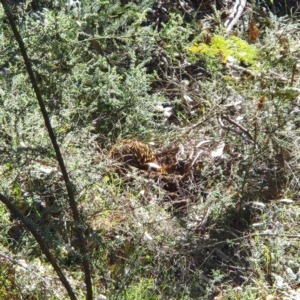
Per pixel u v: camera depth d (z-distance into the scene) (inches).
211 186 162.9
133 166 164.2
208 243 141.2
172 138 177.3
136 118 175.3
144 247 136.4
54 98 115.8
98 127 173.3
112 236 138.6
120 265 127.5
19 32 103.1
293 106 164.4
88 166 124.7
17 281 115.8
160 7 220.4
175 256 135.3
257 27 219.1
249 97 168.7
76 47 135.3
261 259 135.7
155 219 142.7
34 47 107.7
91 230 109.2
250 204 152.8
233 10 222.7
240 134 160.6
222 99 169.2
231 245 137.6
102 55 171.6
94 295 120.0
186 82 194.9
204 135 175.9
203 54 179.3
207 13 228.5
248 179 155.9
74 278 124.4
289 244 136.6
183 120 187.6
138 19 179.5
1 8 103.6
